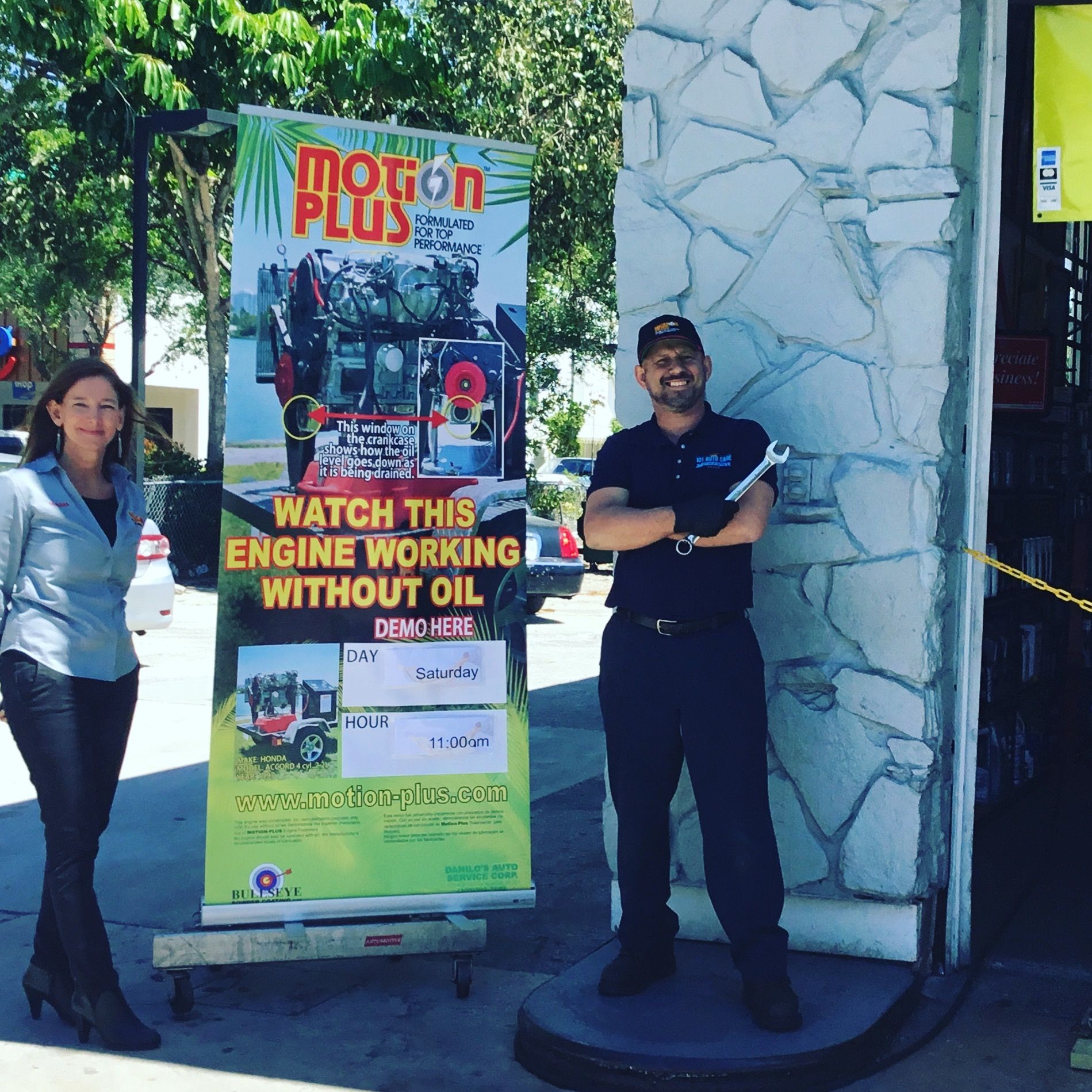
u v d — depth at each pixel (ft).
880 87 12.75
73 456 11.80
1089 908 15.30
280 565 12.48
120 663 11.83
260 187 12.39
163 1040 11.87
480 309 12.97
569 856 17.78
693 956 13.33
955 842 13.32
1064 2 12.73
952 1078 11.03
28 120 61.00
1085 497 23.45
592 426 118.32
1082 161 12.80
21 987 13.14
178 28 47.19
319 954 12.32
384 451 12.70
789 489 13.24
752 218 13.42
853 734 13.01
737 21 13.41
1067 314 22.11
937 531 12.67
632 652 11.89
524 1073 11.30
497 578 13.00
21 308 86.84
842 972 12.72
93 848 11.60
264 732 12.46
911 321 12.68
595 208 58.44
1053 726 22.34
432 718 12.78
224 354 63.26
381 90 51.11
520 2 54.13
